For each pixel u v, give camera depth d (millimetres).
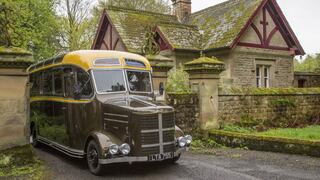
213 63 11703
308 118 14930
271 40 19688
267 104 13570
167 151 7402
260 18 19219
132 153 7082
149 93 8688
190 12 24859
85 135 7969
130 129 7086
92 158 7500
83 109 8094
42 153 10148
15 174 7324
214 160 8781
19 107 8055
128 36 19188
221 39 17922
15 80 7992
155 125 7219
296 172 7371
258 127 12609
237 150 10273
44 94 10477
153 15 22844
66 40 29797
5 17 8977
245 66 18438
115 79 8234
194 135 11555
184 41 18562
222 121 12195
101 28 22469
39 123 10867
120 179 7004
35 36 21016
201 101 11672
